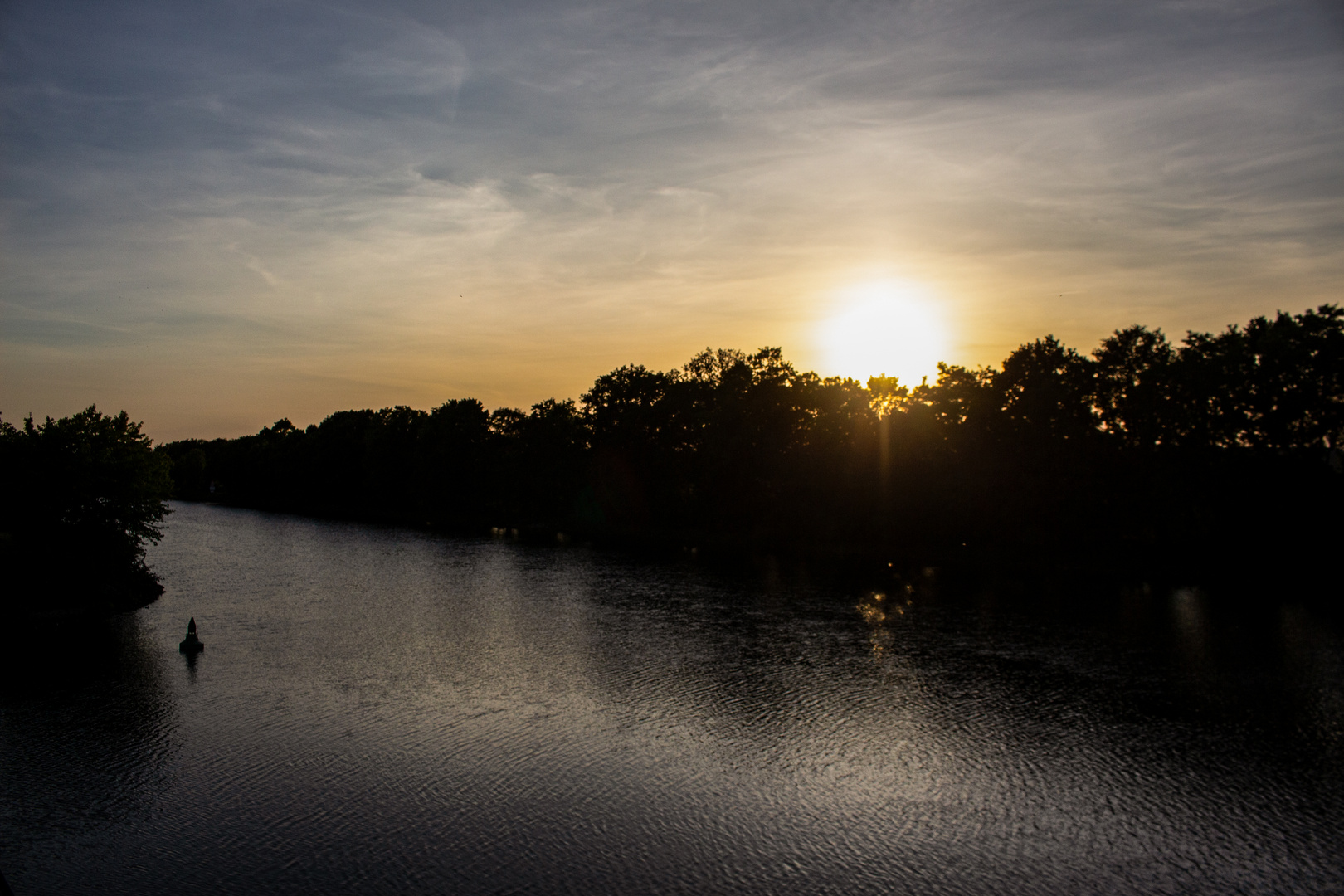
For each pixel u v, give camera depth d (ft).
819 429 397.80
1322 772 117.50
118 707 143.74
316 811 105.19
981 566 316.19
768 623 212.02
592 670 166.61
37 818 103.19
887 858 95.04
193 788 111.55
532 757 122.11
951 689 153.99
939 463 344.08
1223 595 249.34
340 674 163.53
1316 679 161.17
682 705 144.87
